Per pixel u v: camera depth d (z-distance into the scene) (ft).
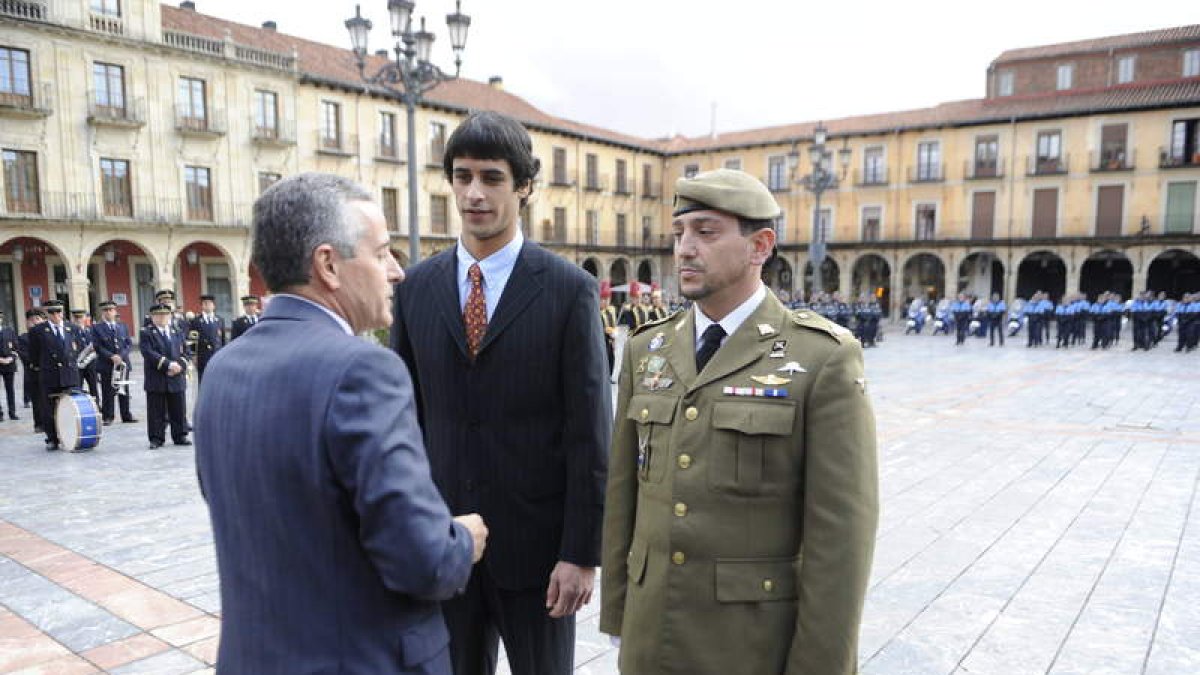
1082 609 12.41
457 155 6.77
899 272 115.55
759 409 5.52
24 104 67.05
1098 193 103.19
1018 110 109.91
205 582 13.82
